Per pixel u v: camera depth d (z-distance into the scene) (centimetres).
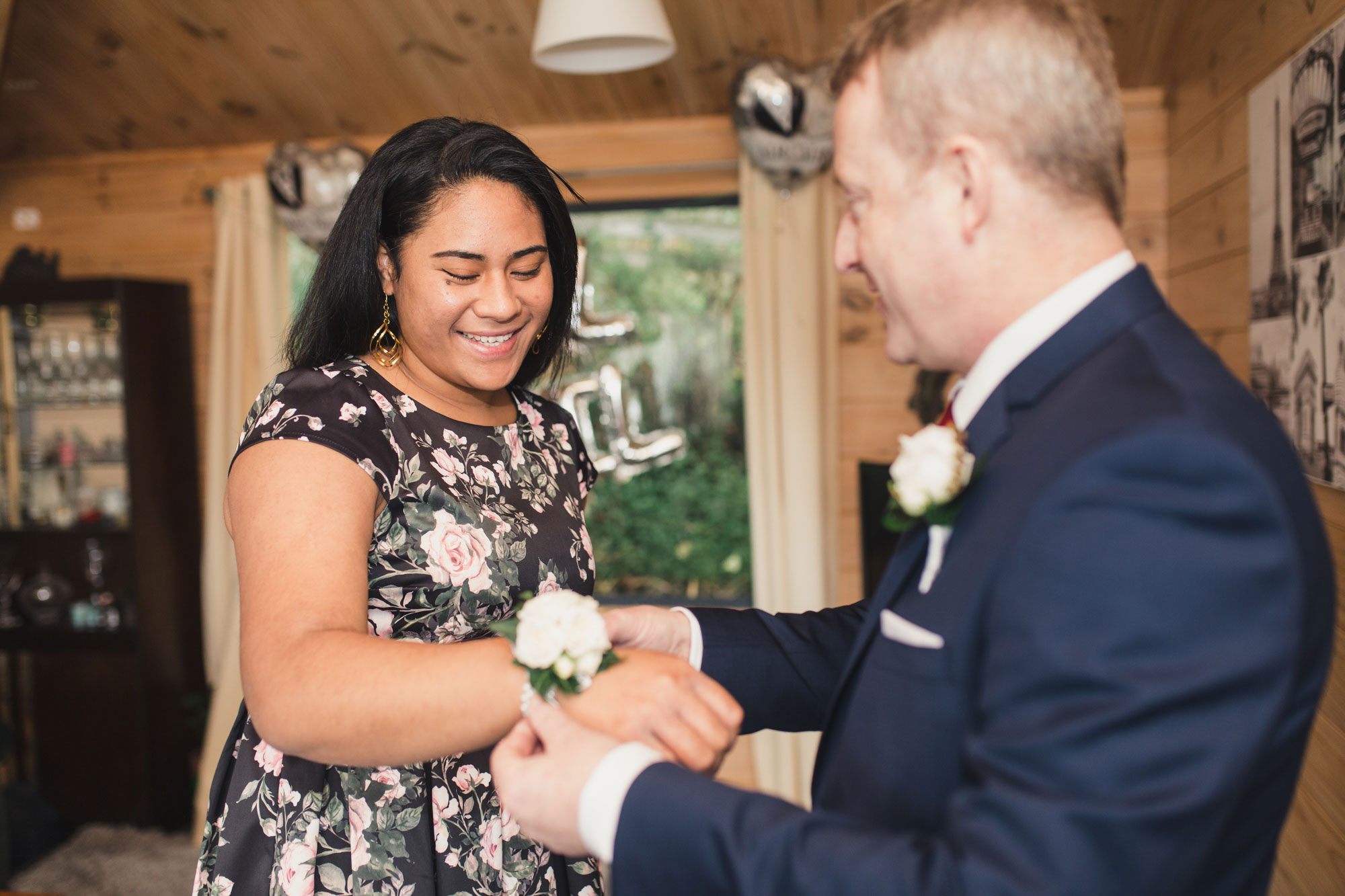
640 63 259
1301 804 203
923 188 78
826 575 338
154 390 358
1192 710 60
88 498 372
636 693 87
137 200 381
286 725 91
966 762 68
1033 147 74
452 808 123
